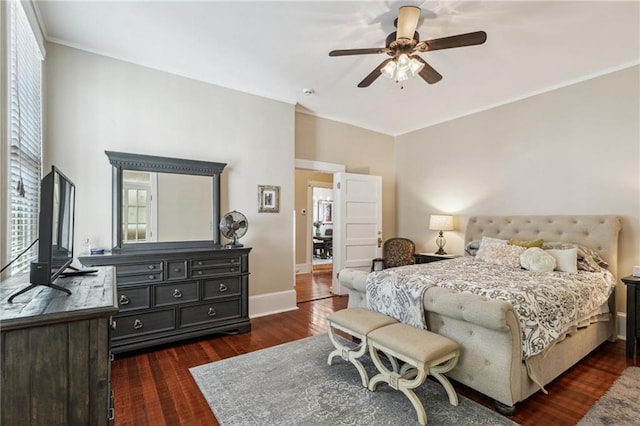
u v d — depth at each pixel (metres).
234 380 2.40
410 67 2.46
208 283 3.24
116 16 2.48
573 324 2.45
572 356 2.52
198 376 2.46
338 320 2.48
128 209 3.11
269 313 4.12
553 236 3.69
